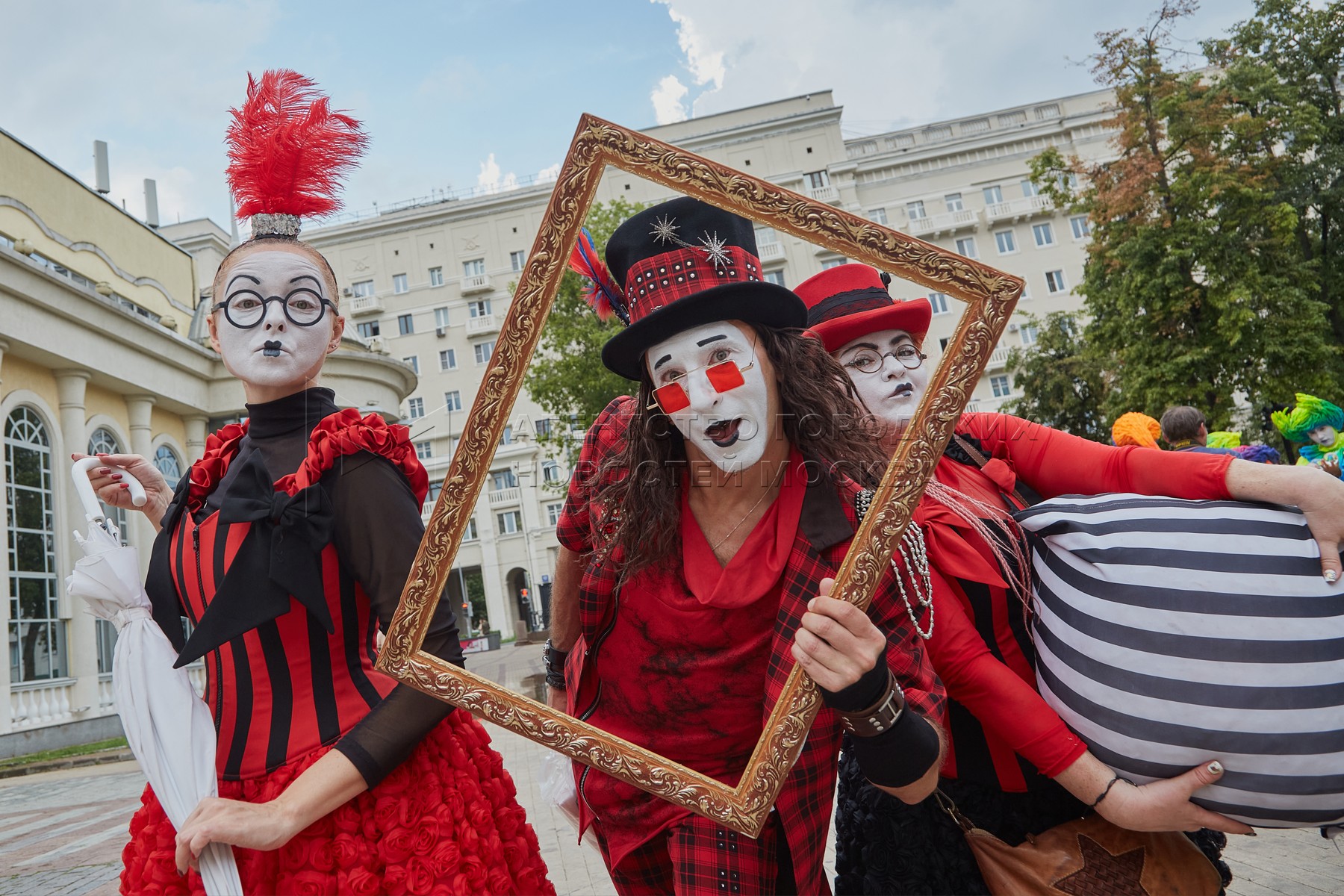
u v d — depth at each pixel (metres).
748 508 1.66
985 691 1.66
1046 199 36.31
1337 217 17.72
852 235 1.46
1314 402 5.54
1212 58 19.03
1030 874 1.67
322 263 1.74
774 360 1.62
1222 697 1.45
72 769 12.07
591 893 3.28
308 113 1.79
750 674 1.65
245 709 1.56
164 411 18.64
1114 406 19.06
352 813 1.48
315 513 1.54
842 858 1.98
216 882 1.38
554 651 1.86
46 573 14.64
